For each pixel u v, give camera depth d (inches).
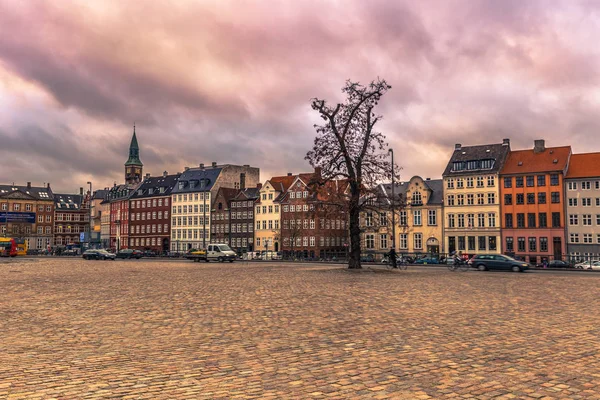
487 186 3481.8
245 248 4753.9
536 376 326.0
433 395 286.0
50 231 6648.6
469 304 698.8
